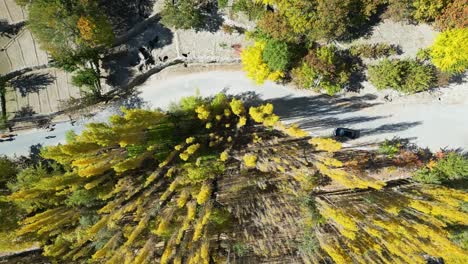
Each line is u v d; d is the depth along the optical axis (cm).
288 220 3509
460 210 3241
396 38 3644
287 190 3562
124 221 3609
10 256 3972
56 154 3091
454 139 3725
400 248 3114
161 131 3531
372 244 3238
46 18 3275
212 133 3553
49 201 3397
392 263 3228
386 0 3372
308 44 3522
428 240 3219
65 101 3878
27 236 3466
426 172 3566
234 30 3697
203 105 3431
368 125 3766
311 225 3481
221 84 3856
